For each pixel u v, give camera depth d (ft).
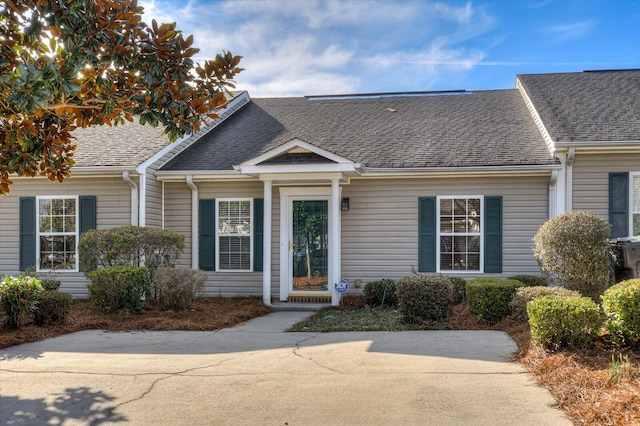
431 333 25.77
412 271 38.17
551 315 19.36
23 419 14.46
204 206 42.34
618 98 43.39
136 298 32.30
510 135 42.60
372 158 40.75
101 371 19.21
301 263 40.52
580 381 15.90
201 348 23.39
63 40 12.84
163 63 14.71
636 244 28.94
